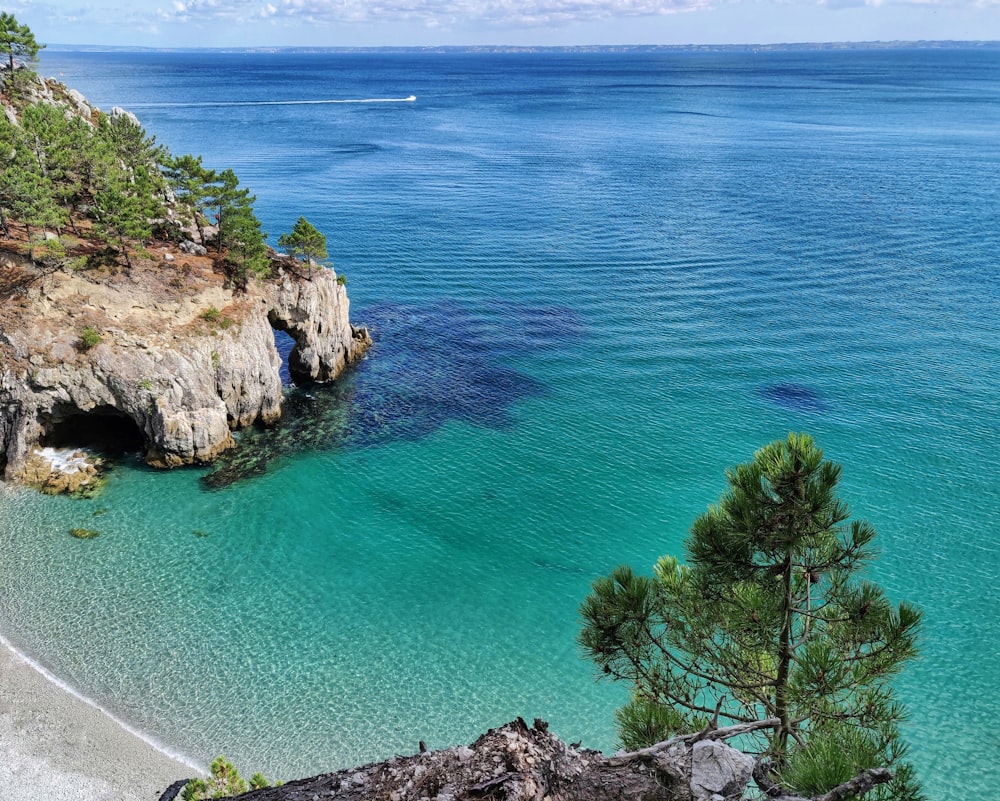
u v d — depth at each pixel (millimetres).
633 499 60625
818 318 95188
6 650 42562
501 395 76750
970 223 138000
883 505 59094
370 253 119625
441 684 42844
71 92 99875
